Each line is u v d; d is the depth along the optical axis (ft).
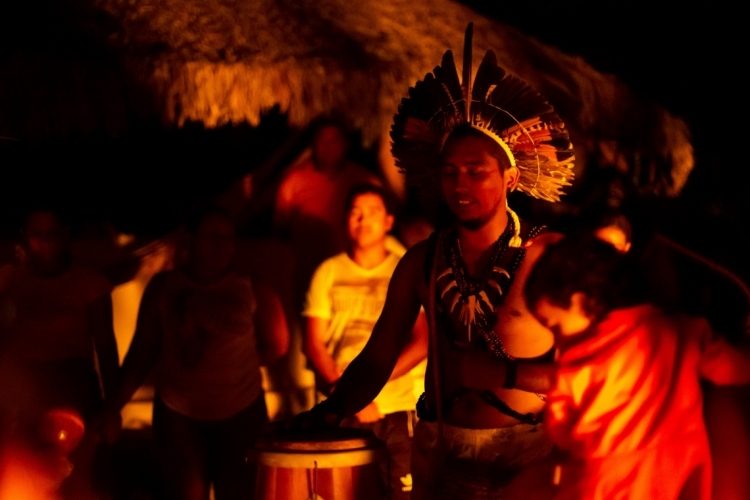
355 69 21.91
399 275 12.42
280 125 28.58
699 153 41.11
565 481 11.51
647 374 11.45
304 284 22.26
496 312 11.54
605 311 11.54
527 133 11.78
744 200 32.24
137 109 20.97
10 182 26.55
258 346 18.21
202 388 17.03
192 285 17.34
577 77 24.68
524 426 11.53
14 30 20.67
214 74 21.13
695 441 11.56
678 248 15.70
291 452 11.64
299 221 22.18
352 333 18.24
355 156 25.38
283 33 22.50
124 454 21.43
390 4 24.89
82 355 18.07
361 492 11.89
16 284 17.89
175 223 27.63
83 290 18.07
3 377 17.60
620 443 11.39
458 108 11.91
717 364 11.84
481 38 24.97
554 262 11.43
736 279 15.11
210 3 22.72
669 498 11.43
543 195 12.23
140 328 17.46
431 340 11.94
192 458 17.07
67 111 20.45
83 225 23.34
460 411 11.73
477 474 11.55
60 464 17.44
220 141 28.66
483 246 11.72
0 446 17.30
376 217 18.25
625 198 21.79
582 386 11.44
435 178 12.62
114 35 21.17
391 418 17.62
